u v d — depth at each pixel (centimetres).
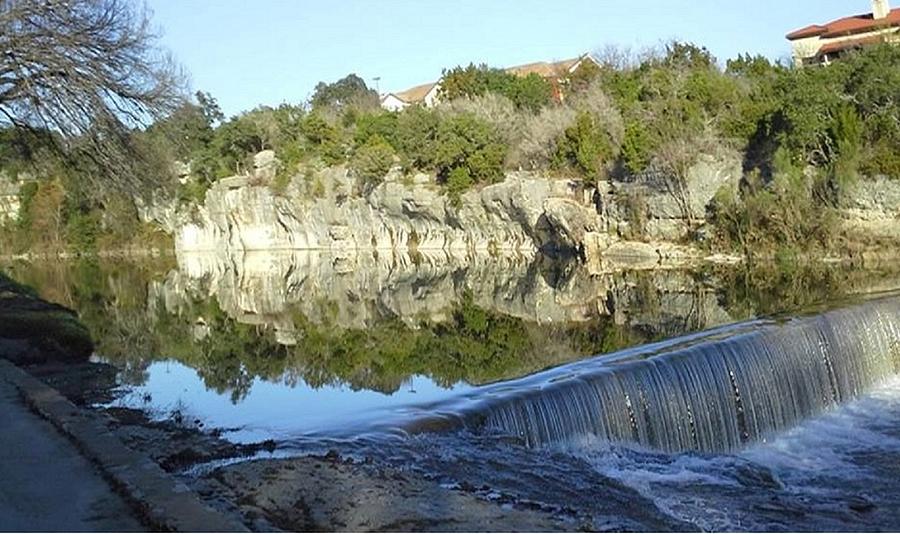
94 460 816
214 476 899
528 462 1034
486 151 5756
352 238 7006
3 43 2070
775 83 4094
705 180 4162
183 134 2630
